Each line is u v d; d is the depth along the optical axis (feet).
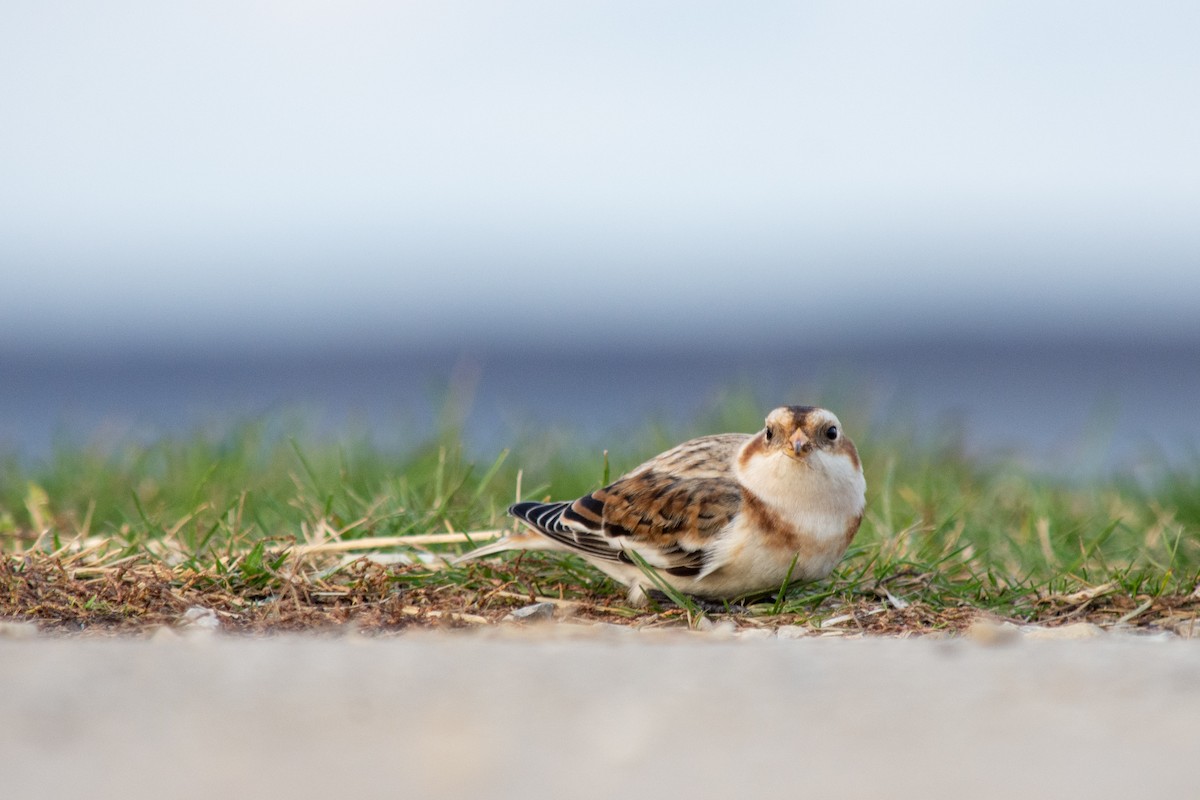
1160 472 53.83
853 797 14.85
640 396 204.95
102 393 221.05
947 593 38.50
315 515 45.06
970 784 15.24
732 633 32.37
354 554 40.96
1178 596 36.83
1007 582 38.52
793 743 16.99
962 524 47.16
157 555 39.91
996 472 58.75
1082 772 15.61
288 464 58.23
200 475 52.06
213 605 35.40
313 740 17.08
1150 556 42.45
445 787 15.28
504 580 39.19
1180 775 15.40
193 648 23.72
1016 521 49.55
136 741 17.03
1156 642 26.63
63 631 32.91
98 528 48.19
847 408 65.72
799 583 38.34
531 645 25.44
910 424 63.10
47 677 20.56
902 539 43.11
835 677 20.92
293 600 36.04
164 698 19.24
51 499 51.60
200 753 16.55
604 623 35.60
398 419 63.72
